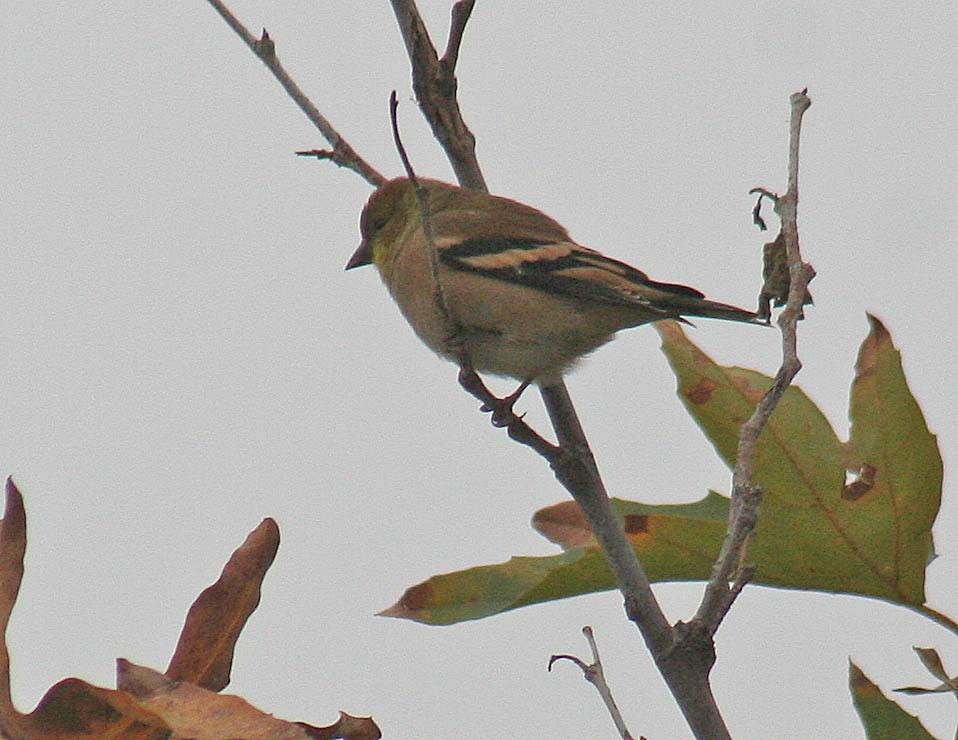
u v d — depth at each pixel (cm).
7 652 598
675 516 911
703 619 805
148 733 583
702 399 923
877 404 905
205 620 669
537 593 921
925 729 850
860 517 894
